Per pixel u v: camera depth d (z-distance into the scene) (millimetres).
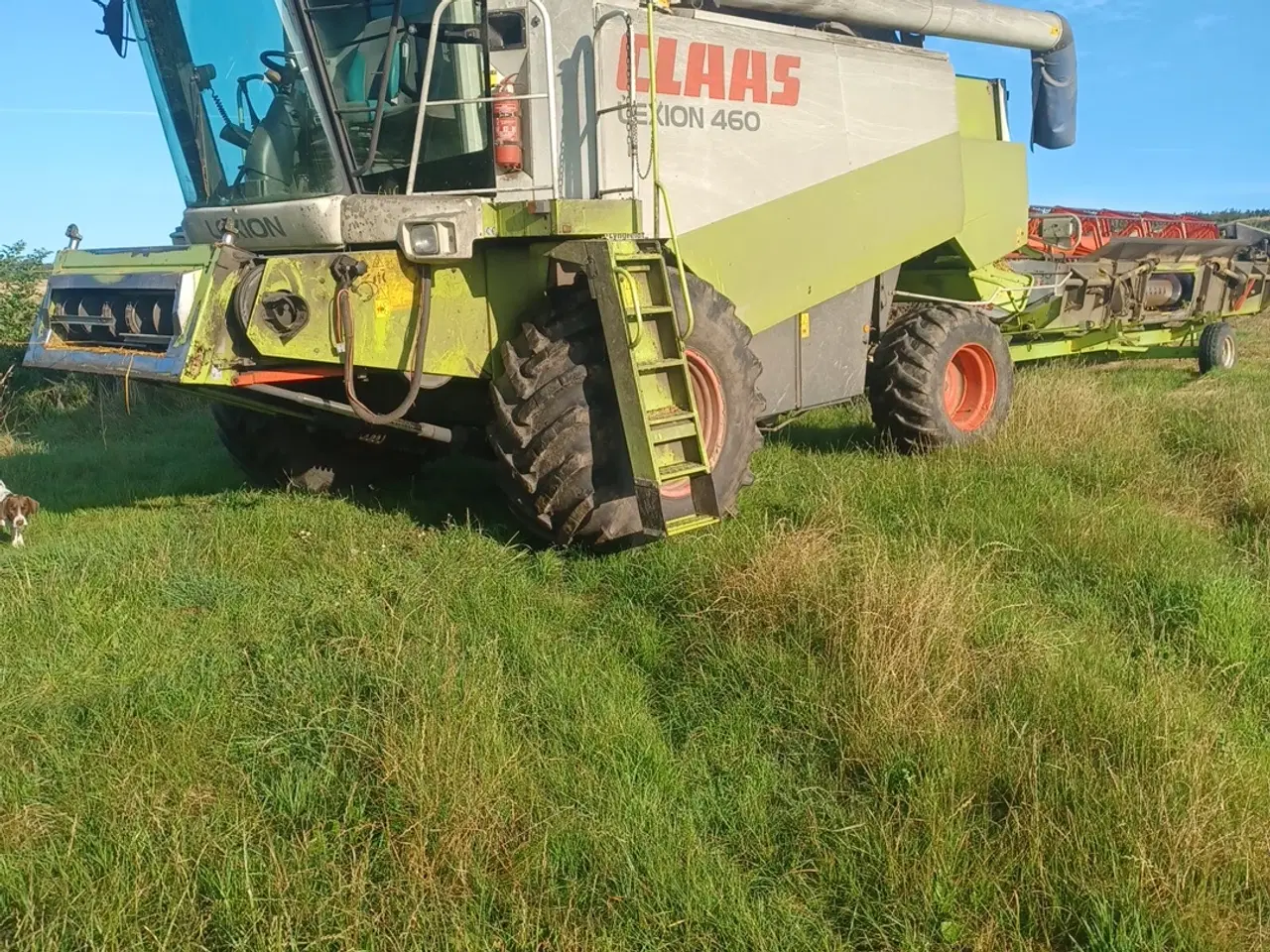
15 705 3396
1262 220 30359
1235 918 2480
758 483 5914
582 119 4930
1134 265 10219
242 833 2666
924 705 3209
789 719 3365
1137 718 3113
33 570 4613
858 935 2496
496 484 6312
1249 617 4047
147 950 2342
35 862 2594
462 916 2432
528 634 3891
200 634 3969
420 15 4672
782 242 6004
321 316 4531
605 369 4531
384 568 4594
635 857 2662
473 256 4715
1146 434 7043
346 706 3324
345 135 4742
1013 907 2508
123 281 4562
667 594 4273
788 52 5914
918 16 7160
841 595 3834
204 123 5301
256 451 6051
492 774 2902
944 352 6734
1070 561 4719
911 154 6863
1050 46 8773
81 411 9914
